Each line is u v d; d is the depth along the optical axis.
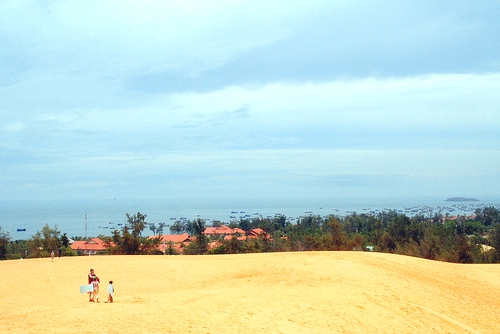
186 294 30.98
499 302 37.03
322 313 27.69
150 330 21.64
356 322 27.27
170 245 94.19
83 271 45.19
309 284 34.78
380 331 26.73
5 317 23.98
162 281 41.12
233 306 27.38
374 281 36.59
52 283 40.41
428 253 85.06
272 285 34.84
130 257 55.81
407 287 36.25
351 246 88.19
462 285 40.25
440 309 32.38
